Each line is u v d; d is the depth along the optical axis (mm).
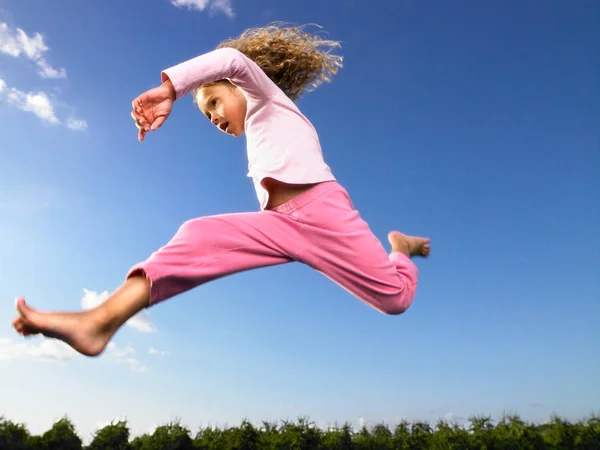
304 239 2021
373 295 2100
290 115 2174
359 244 2035
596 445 6363
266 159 2068
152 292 1752
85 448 6586
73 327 1610
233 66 1981
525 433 6719
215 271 1880
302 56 2684
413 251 2555
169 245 1854
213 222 1943
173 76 1834
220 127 2336
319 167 2102
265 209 2084
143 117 1793
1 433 5859
